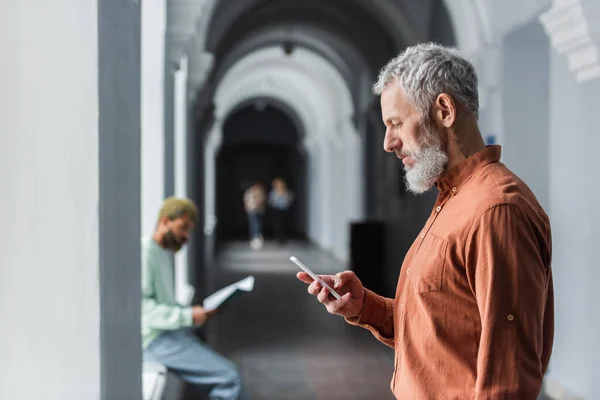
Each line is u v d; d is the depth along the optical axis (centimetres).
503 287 202
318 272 1731
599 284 606
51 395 272
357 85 1767
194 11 748
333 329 1040
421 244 231
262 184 3450
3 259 271
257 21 1438
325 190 2414
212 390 473
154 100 648
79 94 269
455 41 870
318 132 2506
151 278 462
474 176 222
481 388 200
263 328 1046
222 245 2625
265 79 2442
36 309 271
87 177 270
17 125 269
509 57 793
